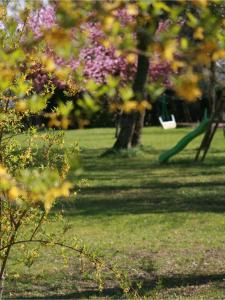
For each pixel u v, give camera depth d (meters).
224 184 17.47
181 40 1.59
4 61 1.94
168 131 44.50
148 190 16.69
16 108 3.67
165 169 21.42
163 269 8.48
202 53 1.57
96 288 7.54
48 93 4.13
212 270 8.36
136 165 22.83
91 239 10.63
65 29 1.60
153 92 1.82
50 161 4.69
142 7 1.63
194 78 1.53
